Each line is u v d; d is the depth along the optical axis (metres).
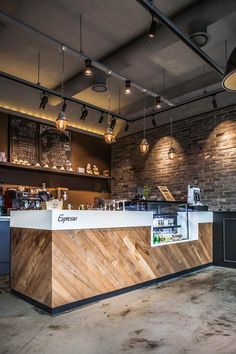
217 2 3.84
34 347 2.40
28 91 6.33
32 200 5.99
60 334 2.64
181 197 6.84
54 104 6.41
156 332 2.69
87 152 7.94
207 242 5.89
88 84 5.66
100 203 4.70
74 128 7.54
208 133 6.49
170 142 7.23
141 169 7.79
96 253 3.64
